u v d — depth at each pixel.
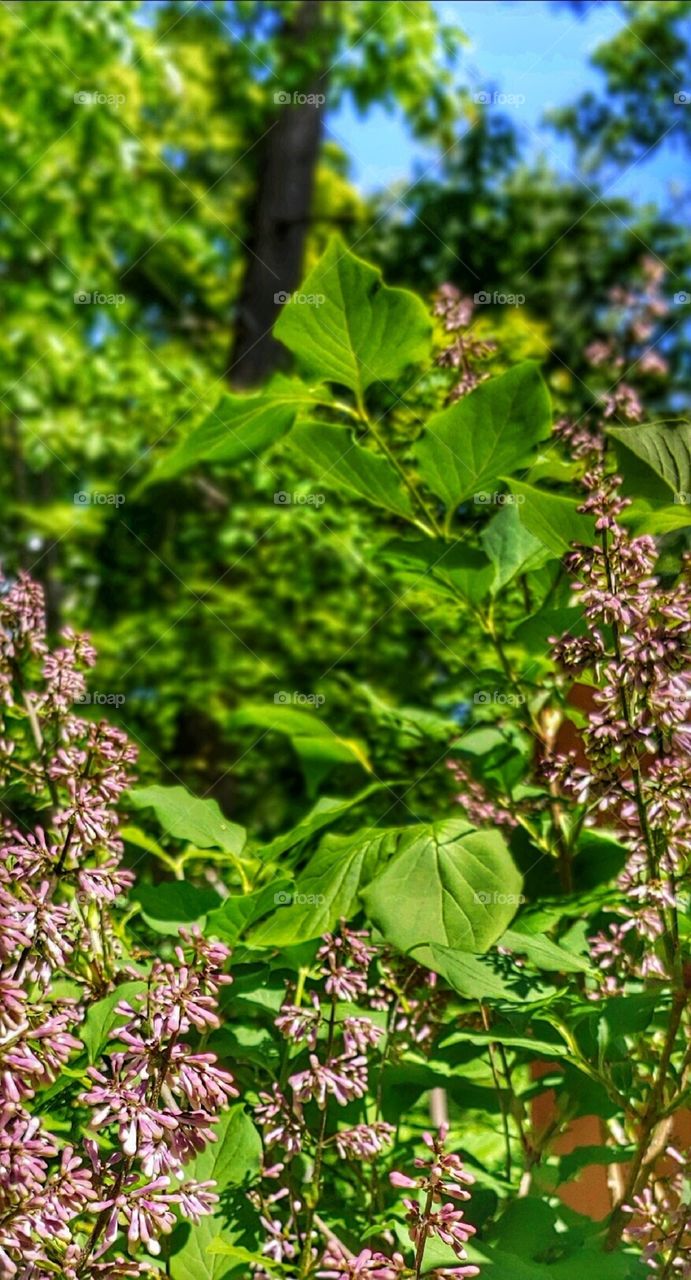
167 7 4.65
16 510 3.68
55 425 3.79
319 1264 1.32
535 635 1.49
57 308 4.07
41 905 1.25
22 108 4.19
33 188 4.15
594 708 1.56
